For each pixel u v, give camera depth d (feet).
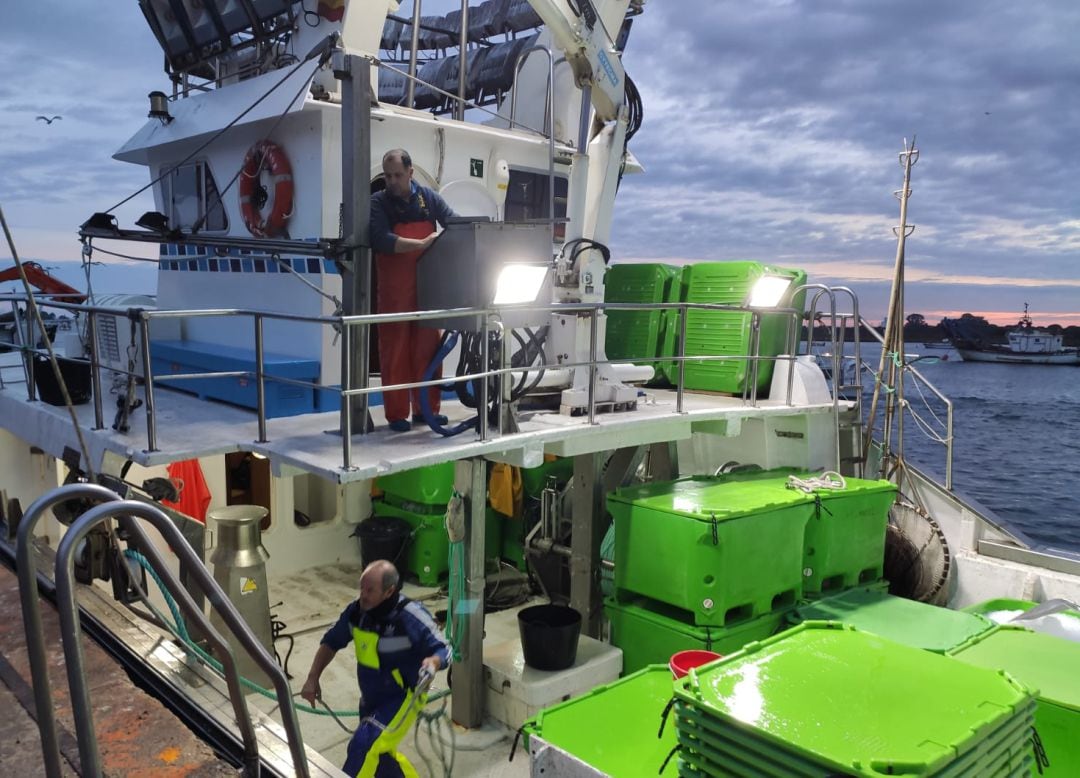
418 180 22.08
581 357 19.03
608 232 19.95
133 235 19.16
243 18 21.42
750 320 22.74
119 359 20.86
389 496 25.66
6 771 8.92
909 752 8.14
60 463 22.11
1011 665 13.60
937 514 24.47
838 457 22.61
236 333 22.39
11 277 27.43
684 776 9.90
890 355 25.62
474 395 16.51
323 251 15.42
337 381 19.53
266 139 20.39
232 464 25.29
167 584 7.13
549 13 17.78
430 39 33.73
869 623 16.83
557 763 11.30
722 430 20.62
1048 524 78.59
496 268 15.01
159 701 11.23
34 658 6.48
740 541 16.76
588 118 19.49
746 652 10.87
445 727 16.87
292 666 19.29
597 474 19.63
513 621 22.52
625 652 18.39
